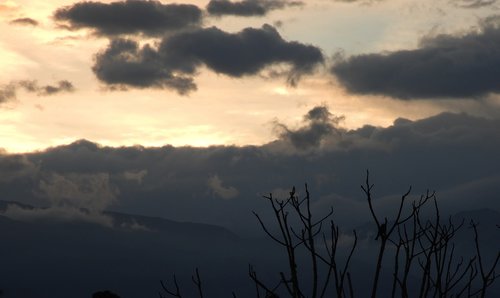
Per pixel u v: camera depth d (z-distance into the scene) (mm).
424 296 8812
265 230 8859
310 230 8828
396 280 8781
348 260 8664
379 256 8773
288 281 8609
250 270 8664
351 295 8375
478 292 8812
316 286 8508
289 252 8766
